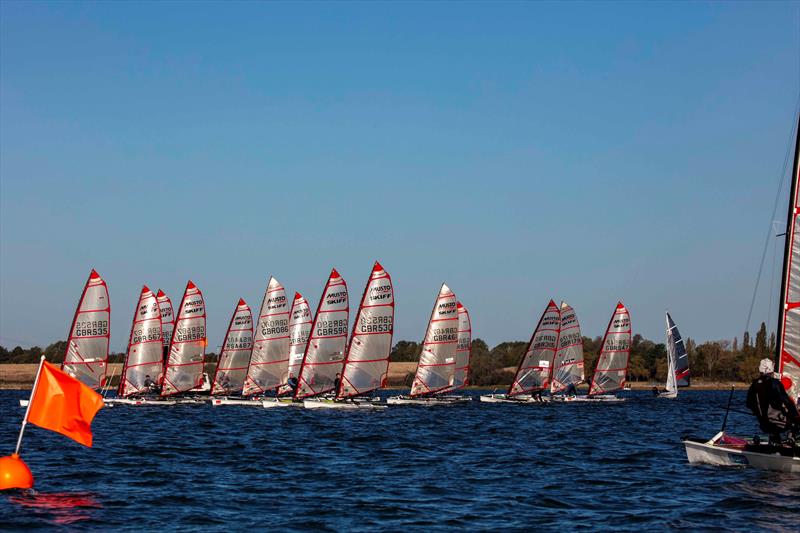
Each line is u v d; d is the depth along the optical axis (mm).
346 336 83375
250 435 53719
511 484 32531
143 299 91062
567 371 106875
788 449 32594
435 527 24641
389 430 58625
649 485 31891
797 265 33688
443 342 94188
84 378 80625
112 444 46688
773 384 31969
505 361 187625
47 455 40719
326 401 83375
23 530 23594
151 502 28000
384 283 82875
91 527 24109
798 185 33625
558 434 56750
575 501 28750
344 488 31359
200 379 92438
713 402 118875
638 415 82938
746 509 26781
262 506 27609
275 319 90812
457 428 61438
